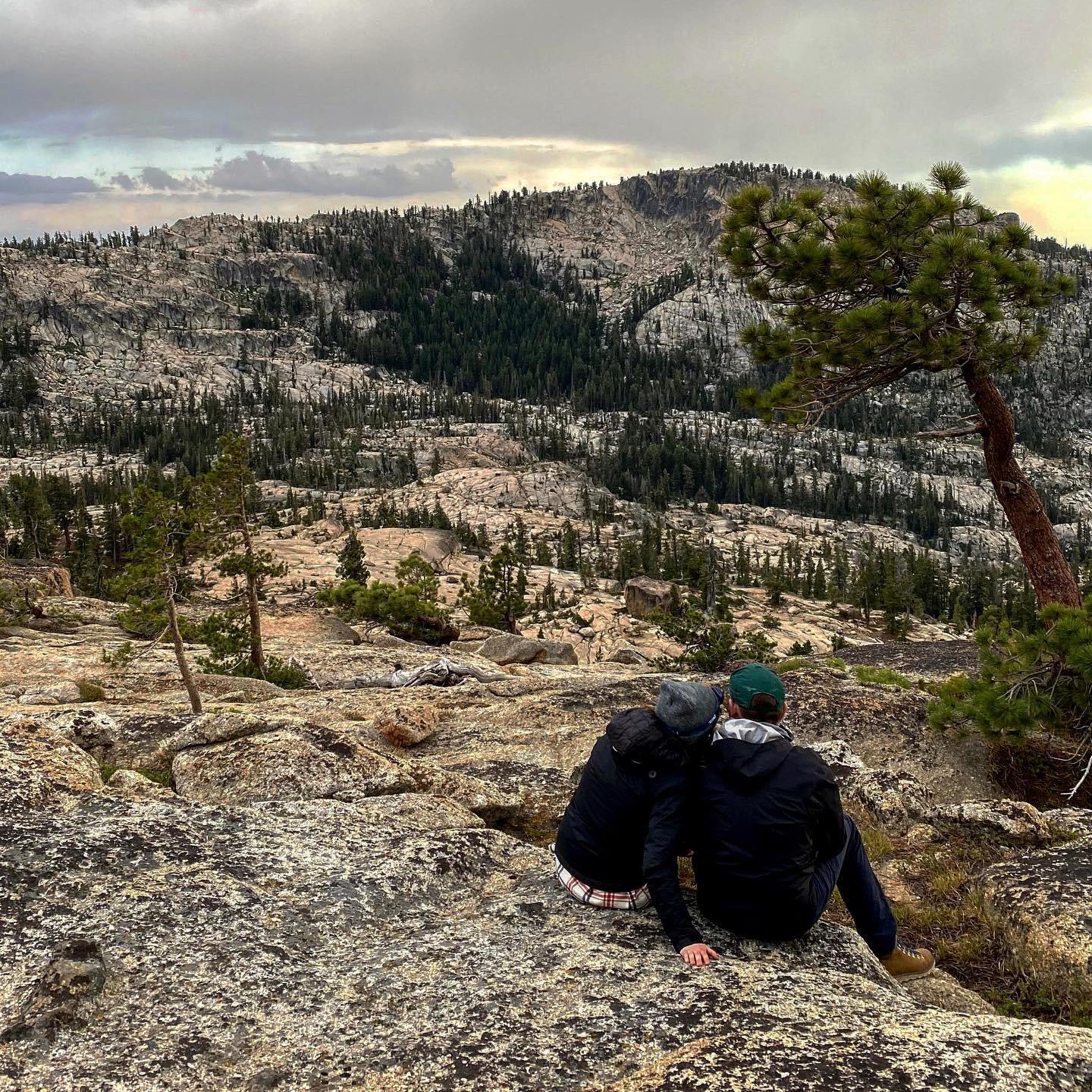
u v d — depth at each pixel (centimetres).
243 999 453
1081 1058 395
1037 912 743
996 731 1299
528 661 4694
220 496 3353
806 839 491
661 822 493
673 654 8562
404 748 1370
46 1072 389
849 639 11500
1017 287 1430
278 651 4159
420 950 508
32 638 4325
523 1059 400
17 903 523
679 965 480
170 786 998
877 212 1444
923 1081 368
